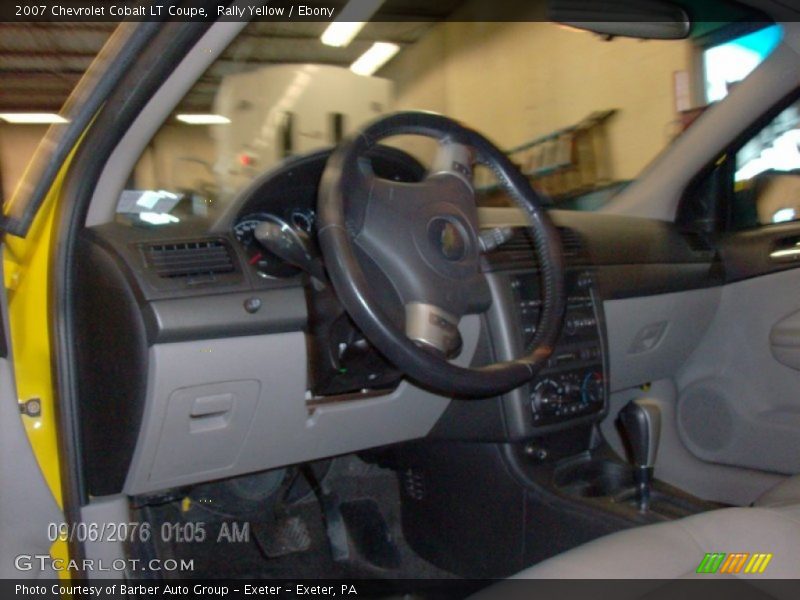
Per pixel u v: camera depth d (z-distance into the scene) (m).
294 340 1.59
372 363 1.64
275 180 1.57
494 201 2.19
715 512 1.21
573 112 5.98
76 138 1.36
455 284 1.38
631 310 2.21
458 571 2.06
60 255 1.45
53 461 1.50
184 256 1.51
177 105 1.43
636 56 4.98
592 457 2.07
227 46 1.37
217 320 1.49
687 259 2.35
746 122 2.31
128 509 1.63
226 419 1.61
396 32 7.93
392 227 1.35
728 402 2.43
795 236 2.31
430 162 1.76
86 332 1.55
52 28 4.32
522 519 1.90
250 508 2.15
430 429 1.95
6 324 1.42
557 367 1.87
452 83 8.27
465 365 1.84
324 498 2.23
